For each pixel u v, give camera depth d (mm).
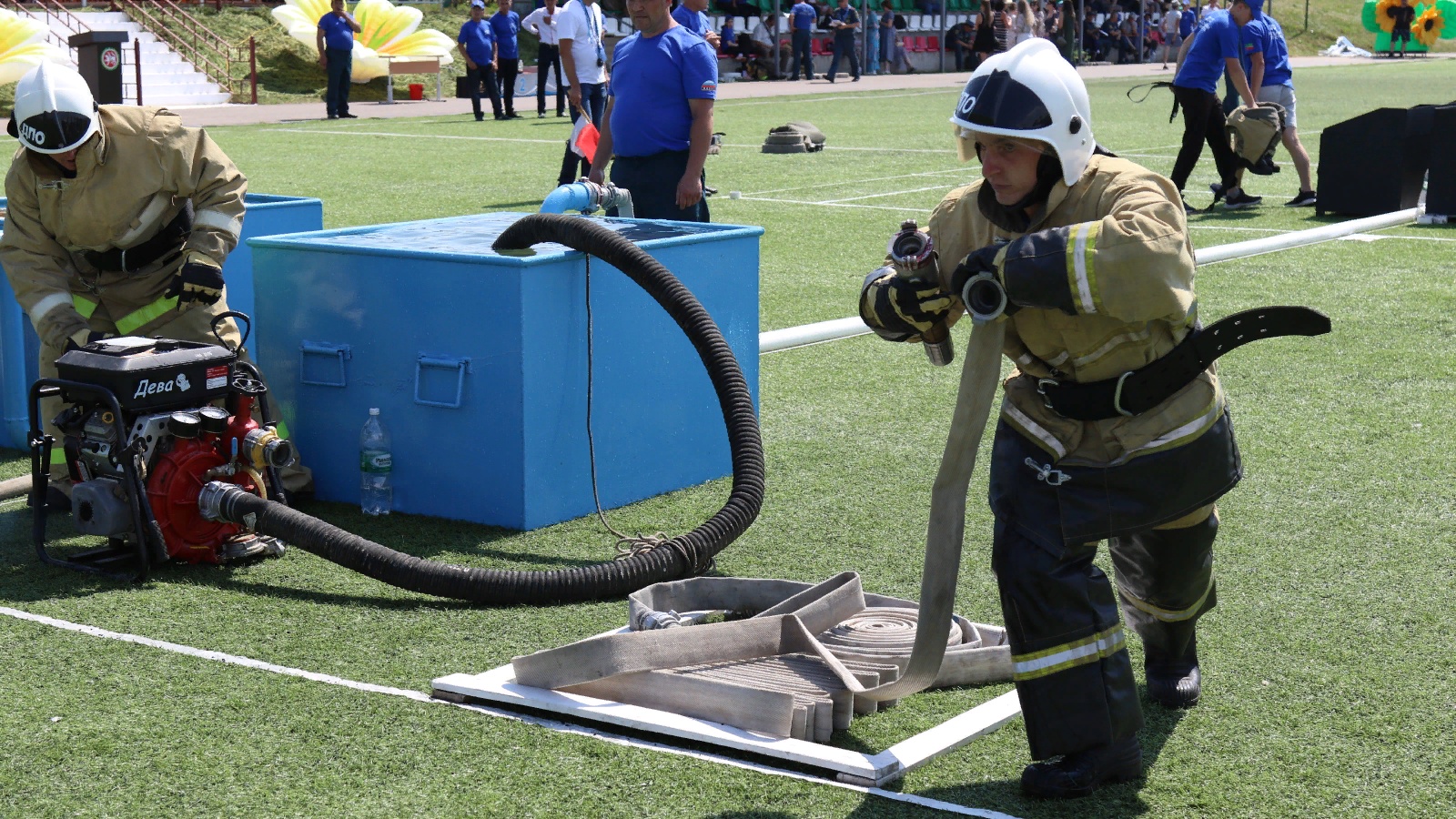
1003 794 3307
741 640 3953
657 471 5816
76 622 4410
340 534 4711
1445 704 3805
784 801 3271
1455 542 5113
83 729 3643
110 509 4805
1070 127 2934
